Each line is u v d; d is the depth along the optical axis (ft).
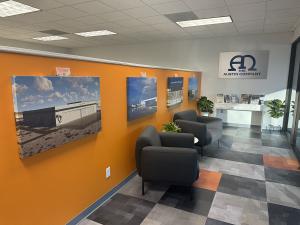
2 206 4.63
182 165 7.71
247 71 19.95
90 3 11.96
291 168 11.01
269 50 19.03
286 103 18.74
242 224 6.81
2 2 11.83
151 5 12.23
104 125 7.73
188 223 6.84
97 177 7.58
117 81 8.30
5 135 4.53
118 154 8.73
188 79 16.97
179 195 8.43
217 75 21.18
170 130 11.35
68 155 6.25
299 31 15.15
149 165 7.91
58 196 6.03
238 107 19.48
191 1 11.57
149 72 10.80
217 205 7.80
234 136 17.26
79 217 6.86
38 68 5.12
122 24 16.37
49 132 5.35
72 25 16.79
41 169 5.45
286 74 18.71
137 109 9.64
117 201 8.03
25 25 16.80
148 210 7.50
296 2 11.59
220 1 11.53
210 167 11.10
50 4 12.12
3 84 4.42
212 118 15.08
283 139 16.39
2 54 4.35
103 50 27.20
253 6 12.25
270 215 7.25
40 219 5.54
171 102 13.50
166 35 20.25
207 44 21.29
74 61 6.16
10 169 4.70
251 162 11.79
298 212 7.42
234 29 17.62
